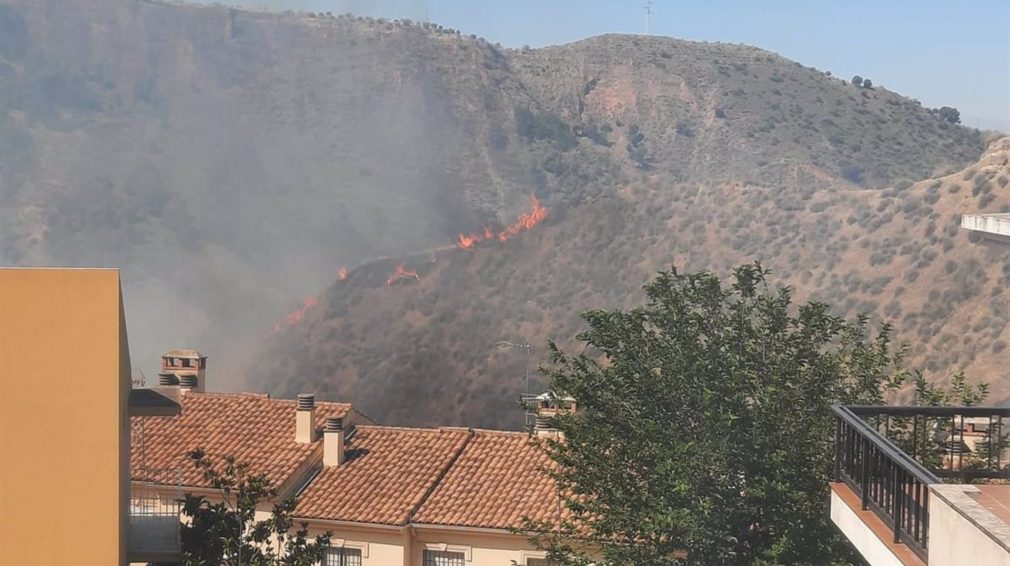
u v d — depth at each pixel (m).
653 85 141.88
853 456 14.06
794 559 23.58
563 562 25.19
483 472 31.14
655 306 27.53
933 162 117.94
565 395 27.11
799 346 26.11
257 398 34.91
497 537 29.00
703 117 134.75
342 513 29.73
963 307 63.56
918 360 61.59
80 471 19.12
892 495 12.67
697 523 23.53
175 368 38.50
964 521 10.01
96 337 19.23
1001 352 58.50
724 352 26.06
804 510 23.86
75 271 19.23
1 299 19.09
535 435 29.09
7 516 19.00
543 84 145.50
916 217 72.75
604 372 26.12
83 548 19.08
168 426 33.41
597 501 25.09
